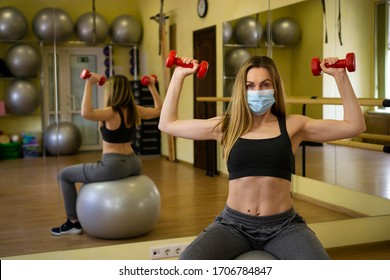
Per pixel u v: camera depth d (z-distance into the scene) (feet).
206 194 13.50
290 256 6.13
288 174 6.49
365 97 14.01
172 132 6.95
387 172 13.69
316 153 13.91
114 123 11.37
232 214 6.55
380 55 14.11
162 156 13.47
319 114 14.19
